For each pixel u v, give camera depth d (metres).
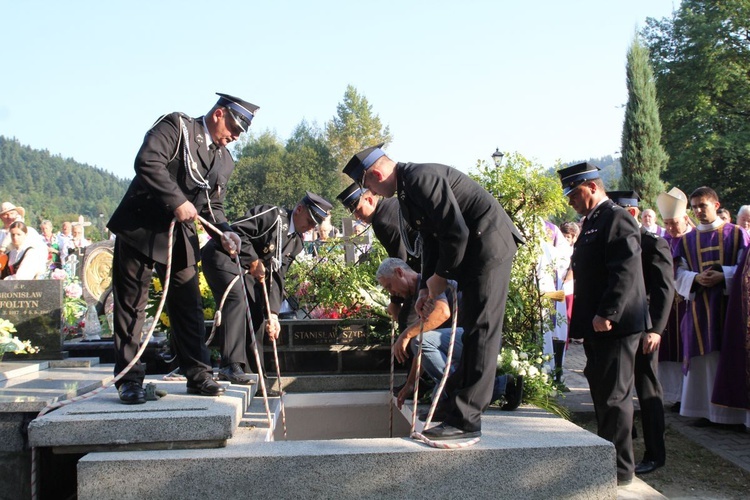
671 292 5.43
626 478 4.82
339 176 68.38
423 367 4.79
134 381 4.24
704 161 32.69
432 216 3.72
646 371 5.54
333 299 6.78
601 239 4.95
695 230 7.18
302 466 3.80
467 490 3.88
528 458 3.90
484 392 4.00
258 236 5.81
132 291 4.30
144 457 3.78
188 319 4.50
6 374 5.38
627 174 29.89
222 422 3.90
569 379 9.65
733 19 33.41
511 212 6.24
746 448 6.19
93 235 36.12
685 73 34.34
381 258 7.21
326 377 6.45
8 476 4.29
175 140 4.17
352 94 68.69
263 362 6.23
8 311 6.24
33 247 8.09
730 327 6.60
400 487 3.85
